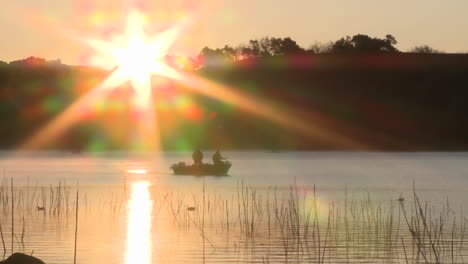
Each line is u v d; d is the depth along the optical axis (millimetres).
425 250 121688
